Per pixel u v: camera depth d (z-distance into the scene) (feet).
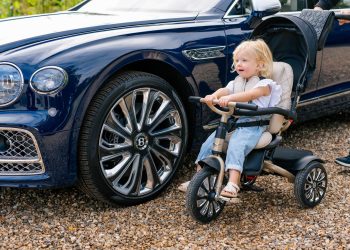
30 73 13.87
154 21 15.85
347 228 14.01
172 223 14.32
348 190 15.72
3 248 13.46
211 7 16.76
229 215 14.61
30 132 13.76
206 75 15.81
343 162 16.65
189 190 13.84
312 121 20.68
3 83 13.85
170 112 15.26
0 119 13.75
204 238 13.75
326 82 18.29
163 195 15.51
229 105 13.66
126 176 15.26
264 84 14.08
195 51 15.60
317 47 14.78
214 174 14.14
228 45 16.17
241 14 16.96
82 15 16.98
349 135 19.45
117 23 15.48
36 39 14.51
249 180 15.10
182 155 15.65
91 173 14.28
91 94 14.08
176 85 15.74
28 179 14.05
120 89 14.42
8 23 16.01
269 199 15.30
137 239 13.75
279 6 16.83
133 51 14.57
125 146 14.64
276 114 14.33
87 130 14.15
